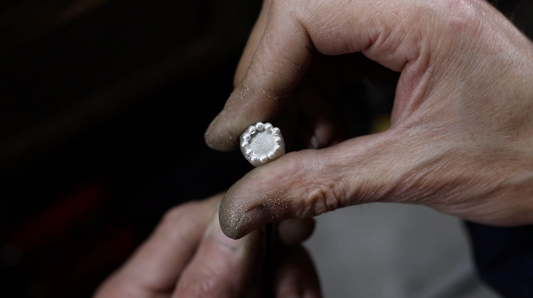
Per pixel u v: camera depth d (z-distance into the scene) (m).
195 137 0.57
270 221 0.31
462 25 0.30
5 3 0.45
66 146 0.54
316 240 0.58
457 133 0.31
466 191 0.31
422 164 0.31
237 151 0.57
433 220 0.58
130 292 0.40
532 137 0.30
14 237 0.50
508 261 0.40
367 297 0.54
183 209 0.41
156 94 0.57
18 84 0.46
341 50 0.32
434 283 0.54
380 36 0.31
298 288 0.38
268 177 0.31
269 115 0.32
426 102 0.31
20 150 0.50
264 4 0.34
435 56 0.30
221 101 0.58
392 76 0.36
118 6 0.47
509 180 0.31
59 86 0.49
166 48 0.54
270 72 0.32
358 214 0.59
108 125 0.56
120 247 0.52
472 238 0.42
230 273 0.35
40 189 0.53
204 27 0.55
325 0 0.31
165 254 0.40
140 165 0.56
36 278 0.49
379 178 0.31
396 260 0.56
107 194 0.54
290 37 0.31
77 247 0.51
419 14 0.30
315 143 0.37
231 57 0.58
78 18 0.46
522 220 0.32
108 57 0.50
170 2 0.50
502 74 0.30
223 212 0.31
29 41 0.45
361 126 0.58
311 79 0.36
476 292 0.54
